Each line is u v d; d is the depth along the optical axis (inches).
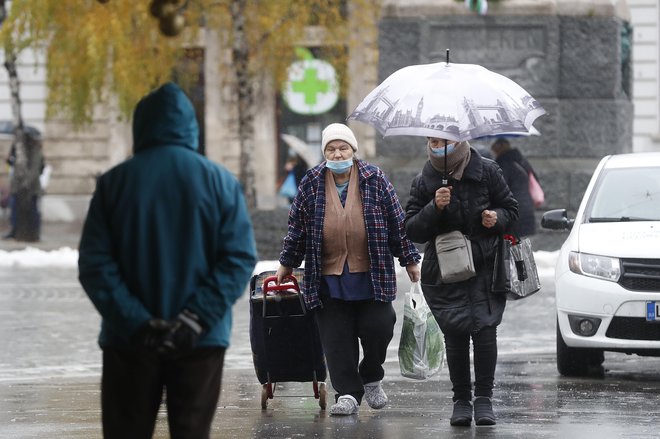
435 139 883.4
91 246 569.9
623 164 1256.8
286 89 3144.7
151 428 582.2
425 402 1024.9
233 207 573.9
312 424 906.1
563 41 2356.1
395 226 922.7
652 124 3722.9
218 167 580.4
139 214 568.7
